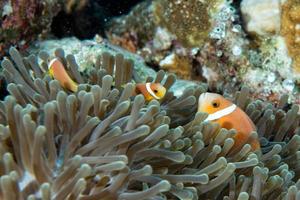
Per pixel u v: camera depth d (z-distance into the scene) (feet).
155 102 1.59
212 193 1.57
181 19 2.42
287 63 2.19
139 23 2.65
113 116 1.47
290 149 1.81
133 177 1.41
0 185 1.29
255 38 2.26
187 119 1.82
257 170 1.56
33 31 2.31
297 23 2.14
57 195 1.33
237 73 2.32
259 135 1.91
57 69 1.71
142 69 2.39
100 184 1.38
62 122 1.45
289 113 1.93
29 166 1.35
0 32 2.11
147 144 1.47
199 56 2.44
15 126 1.38
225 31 2.32
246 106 2.00
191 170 1.56
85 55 2.35
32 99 1.63
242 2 2.25
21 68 1.73
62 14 2.85
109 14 3.14
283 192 1.59
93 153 1.43
